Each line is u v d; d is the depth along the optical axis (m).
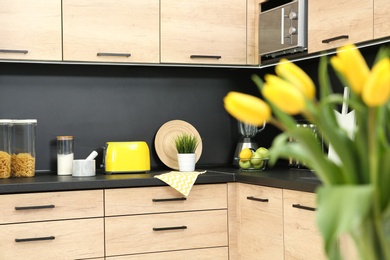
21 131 3.19
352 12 2.69
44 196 2.84
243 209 3.08
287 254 2.69
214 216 3.13
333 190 0.71
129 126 3.64
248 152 3.36
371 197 0.69
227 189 3.16
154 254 3.02
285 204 2.70
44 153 3.49
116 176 3.12
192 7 3.42
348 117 2.82
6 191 2.76
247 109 0.69
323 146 3.03
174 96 3.74
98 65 3.59
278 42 3.27
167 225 3.05
